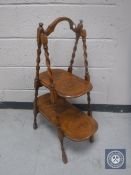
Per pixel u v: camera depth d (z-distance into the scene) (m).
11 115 2.12
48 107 1.89
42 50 1.89
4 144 1.89
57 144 1.89
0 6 1.76
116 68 1.95
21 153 1.83
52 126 2.02
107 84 2.03
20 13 1.78
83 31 1.65
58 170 1.73
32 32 1.85
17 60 1.96
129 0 1.71
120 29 1.81
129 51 1.88
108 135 1.95
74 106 1.98
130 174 1.69
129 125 2.03
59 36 1.85
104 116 2.11
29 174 1.70
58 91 1.64
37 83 1.81
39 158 1.80
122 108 2.12
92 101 2.12
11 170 1.73
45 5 1.76
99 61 1.94
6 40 1.88
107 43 1.86
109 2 1.72
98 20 1.79
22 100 2.15
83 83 1.71
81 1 1.73
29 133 1.97
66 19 1.59
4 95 2.12
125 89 2.04
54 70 1.88
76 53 1.91
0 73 2.02
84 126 1.76
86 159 1.79
